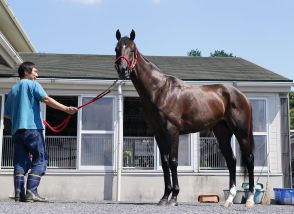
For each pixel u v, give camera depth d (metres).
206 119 7.23
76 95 12.09
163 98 6.85
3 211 4.88
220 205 7.47
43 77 11.80
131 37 6.82
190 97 7.11
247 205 7.42
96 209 5.50
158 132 7.05
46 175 11.77
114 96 12.16
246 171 7.77
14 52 10.58
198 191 11.88
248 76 12.71
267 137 12.16
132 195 11.84
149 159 12.09
